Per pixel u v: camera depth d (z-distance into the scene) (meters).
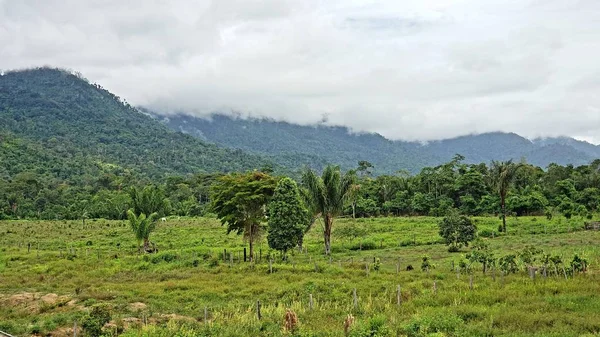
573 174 97.50
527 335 16.14
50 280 33.31
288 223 41.97
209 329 18.61
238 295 27.02
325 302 24.52
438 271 32.66
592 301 20.98
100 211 100.12
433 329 17.41
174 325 19.25
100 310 20.42
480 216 80.25
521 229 57.47
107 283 31.72
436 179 97.31
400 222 74.00
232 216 42.06
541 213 77.06
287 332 17.94
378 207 95.75
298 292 26.84
